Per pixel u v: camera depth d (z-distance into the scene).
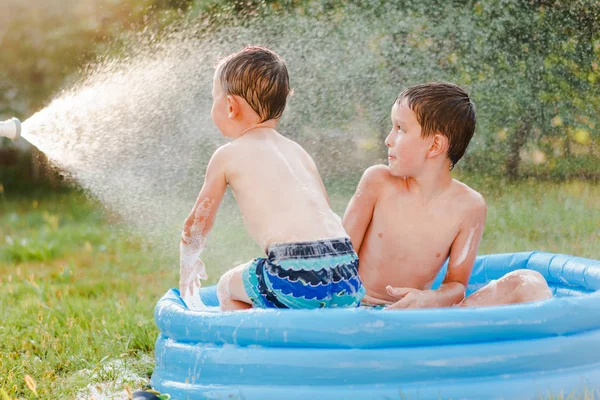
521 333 2.01
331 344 1.97
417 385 1.95
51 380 2.65
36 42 8.05
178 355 2.21
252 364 2.03
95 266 5.50
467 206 2.66
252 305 2.42
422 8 5.76
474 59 5.79
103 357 2.98
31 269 5.48
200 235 2.52
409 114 2.57
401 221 2.69
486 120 5.95
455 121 2.56
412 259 2.70
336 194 5.72
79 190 8.32
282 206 2.35
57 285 4.81
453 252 2.68
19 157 9.41
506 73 5.80
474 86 5.83
